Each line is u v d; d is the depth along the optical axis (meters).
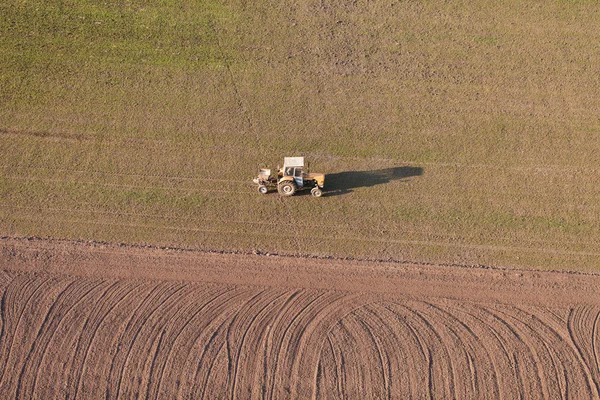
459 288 17.42
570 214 19.22
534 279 17.62
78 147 20.83
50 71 23.12
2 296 16.86
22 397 14.86
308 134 21.52
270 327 16.42
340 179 20.25
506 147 21.09
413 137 21.45
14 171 20.06
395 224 19.03
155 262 17.91
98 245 18.28
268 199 19.67
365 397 15.09
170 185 19.92
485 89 22.97
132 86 22.78
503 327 16.45
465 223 19.03
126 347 15.91
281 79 23.23
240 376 15.42
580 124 21.75
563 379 15.41
